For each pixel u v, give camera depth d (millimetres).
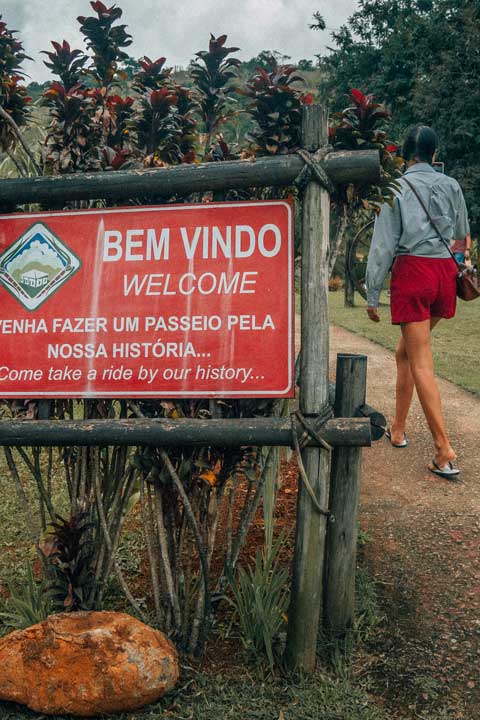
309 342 2453
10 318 2627
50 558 2807
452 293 4012
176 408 2557
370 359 8133
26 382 2613
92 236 2574
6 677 2479
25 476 4695
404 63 23766
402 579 3188
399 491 4074
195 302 2518
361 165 2365
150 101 2750
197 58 3111
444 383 6734
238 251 2492
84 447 2723
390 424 5266
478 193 21516
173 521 2744
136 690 2410
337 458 2717
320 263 2430
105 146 2742
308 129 2408
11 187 2588
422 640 2787
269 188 2689
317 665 2680
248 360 2494
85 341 2580
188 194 2521
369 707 2436
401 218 3855
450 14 23562
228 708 2441
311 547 2547
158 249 2535
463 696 2482
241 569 2898
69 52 2895
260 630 2725
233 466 2682
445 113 21891
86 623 2543
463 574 3189
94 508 2844
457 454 4660
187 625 2791
